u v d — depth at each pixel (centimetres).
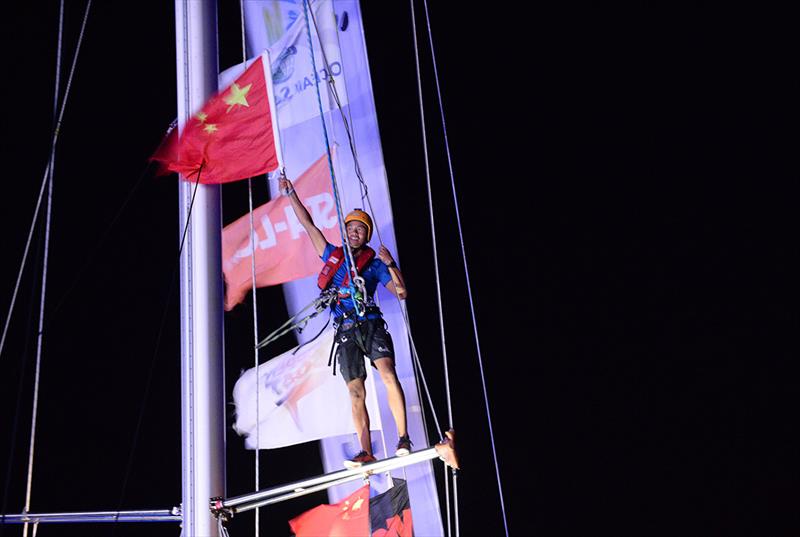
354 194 1495
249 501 1043
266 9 1611
